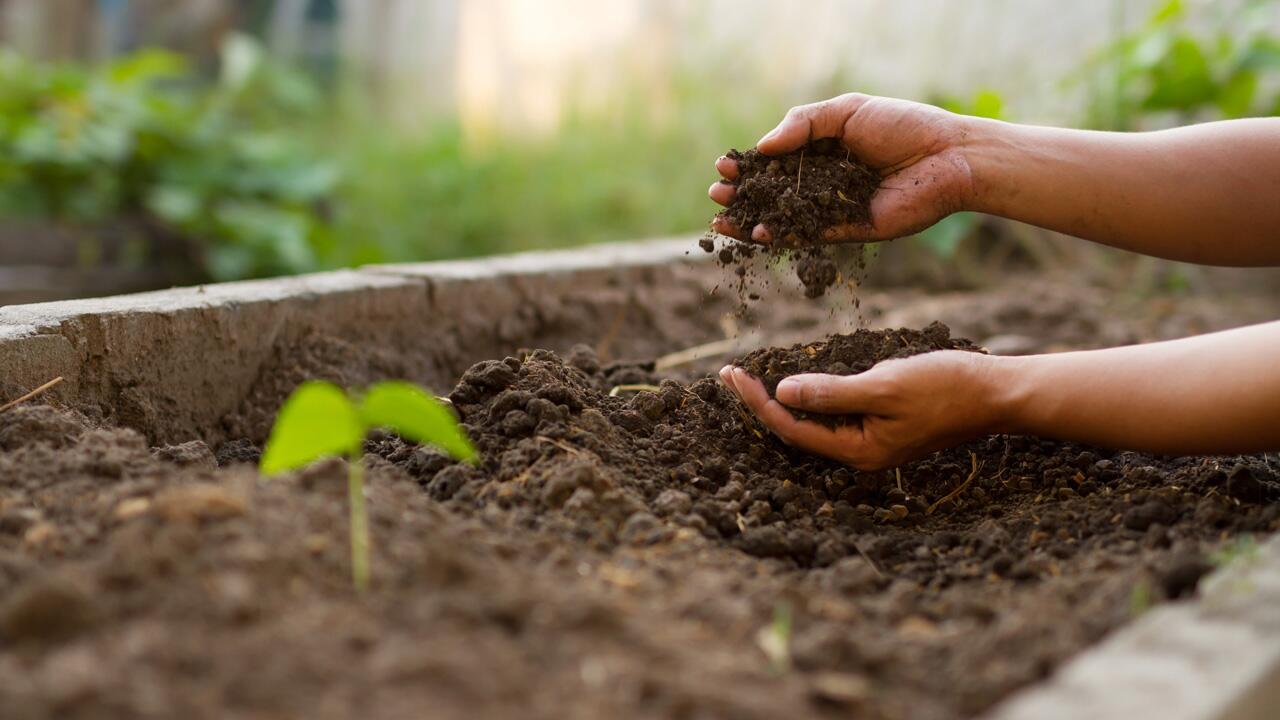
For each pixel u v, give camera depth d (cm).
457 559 85
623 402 116
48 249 245
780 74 274
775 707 78
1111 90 224
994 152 113
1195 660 79
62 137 249
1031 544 100
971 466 112
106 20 389
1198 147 112
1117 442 99
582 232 279
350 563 86
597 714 76
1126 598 88
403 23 374
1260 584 84
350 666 78
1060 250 225
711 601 87
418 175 311
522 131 317
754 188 114
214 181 265
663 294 166
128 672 77
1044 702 76
